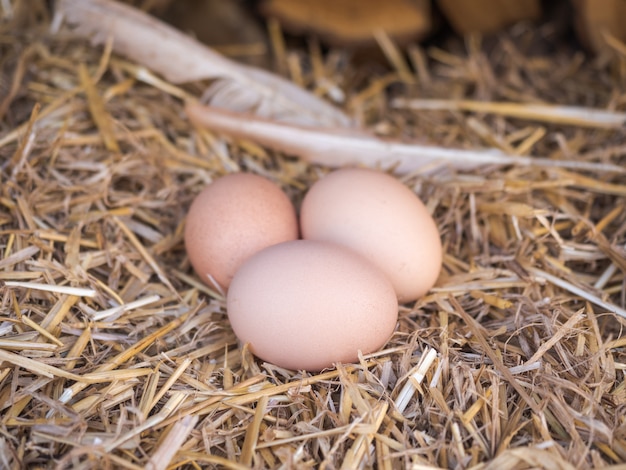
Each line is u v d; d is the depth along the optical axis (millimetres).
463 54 466
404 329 298
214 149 372
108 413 266
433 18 467
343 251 283
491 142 385
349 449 256
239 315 276
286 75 445
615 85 408
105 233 324
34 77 371
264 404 269
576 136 384
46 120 353
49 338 282
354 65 469
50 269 301
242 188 309
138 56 379
